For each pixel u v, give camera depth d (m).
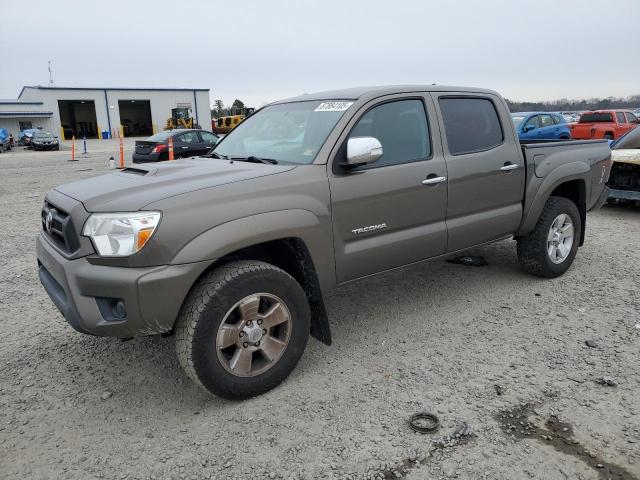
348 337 4.14
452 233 4.30
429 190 4.06
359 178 3.65
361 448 2.79
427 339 4.06
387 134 3.93
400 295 5.00
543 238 5.07
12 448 2.86
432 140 4.16
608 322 4.28
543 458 2.68
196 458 2.75
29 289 5.36
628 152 8.55
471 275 5.51
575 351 3.80
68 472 2.67
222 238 2.99
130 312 2.86
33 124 53.03
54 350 4.01
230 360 3.17
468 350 3.86
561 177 5.09
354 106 3.79
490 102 4.73
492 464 2.64
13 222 8.82
